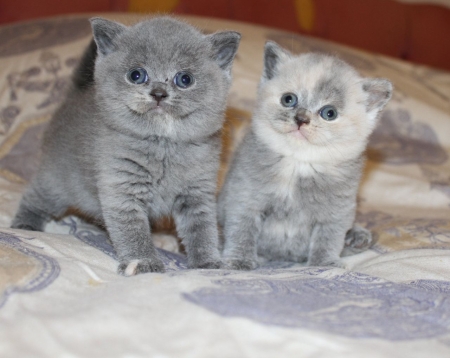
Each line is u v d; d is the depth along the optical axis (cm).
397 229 43
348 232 42
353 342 27
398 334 28
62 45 55
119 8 64
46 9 63
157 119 37
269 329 27
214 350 26
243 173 40
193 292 29
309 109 40
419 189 51
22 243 34
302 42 61
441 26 75
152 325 27
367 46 72
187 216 39
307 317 28
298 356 26
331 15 71
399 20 73
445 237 42
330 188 39
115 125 37
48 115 52
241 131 50
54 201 43
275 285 31
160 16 44
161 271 35
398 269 36
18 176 49
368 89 41
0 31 56
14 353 25
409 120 59
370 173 52
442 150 57
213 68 39
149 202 39
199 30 40
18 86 53
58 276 31
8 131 51
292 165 40
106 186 37
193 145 38
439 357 26
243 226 40
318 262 40
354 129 40
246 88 55
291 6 69
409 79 64
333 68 41
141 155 37
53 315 27
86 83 43
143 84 37
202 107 38
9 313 27
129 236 37
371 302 30
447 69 75
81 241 38
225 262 39
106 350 25
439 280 34
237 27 60
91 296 29
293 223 40
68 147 41
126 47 38
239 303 28
